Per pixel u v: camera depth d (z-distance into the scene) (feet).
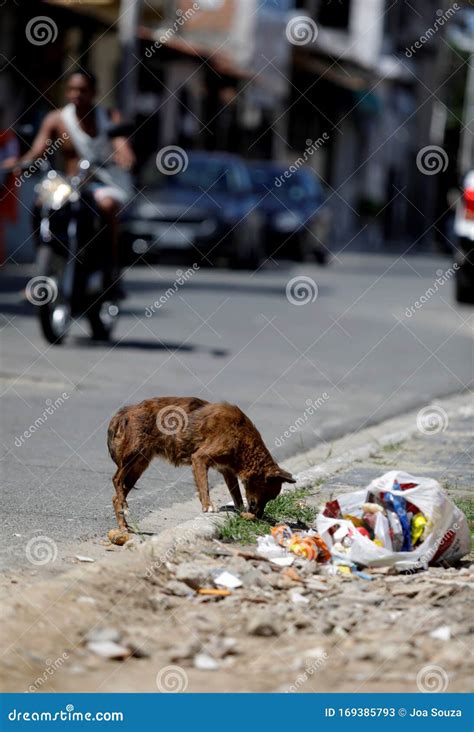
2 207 77.46
